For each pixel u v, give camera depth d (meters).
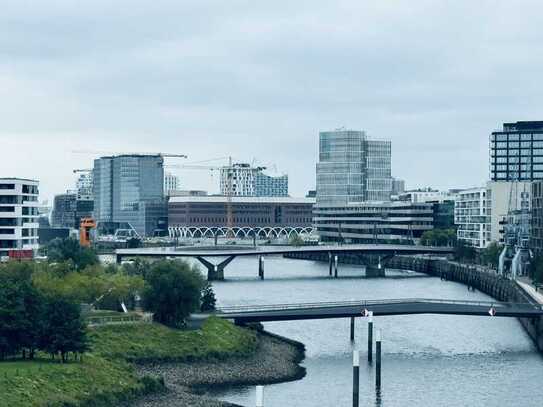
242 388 172.25
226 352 189.62
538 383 178.50
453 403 162.75
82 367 157.62
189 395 160.62
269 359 193.25
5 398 136.25
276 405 160.00
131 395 155.00
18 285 163.75
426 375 185.50
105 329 188.62
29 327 159.38
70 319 162.00
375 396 167.50
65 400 143.38
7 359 160.38
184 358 183.50
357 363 158.88
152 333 191.00
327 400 163.88
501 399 165.62
